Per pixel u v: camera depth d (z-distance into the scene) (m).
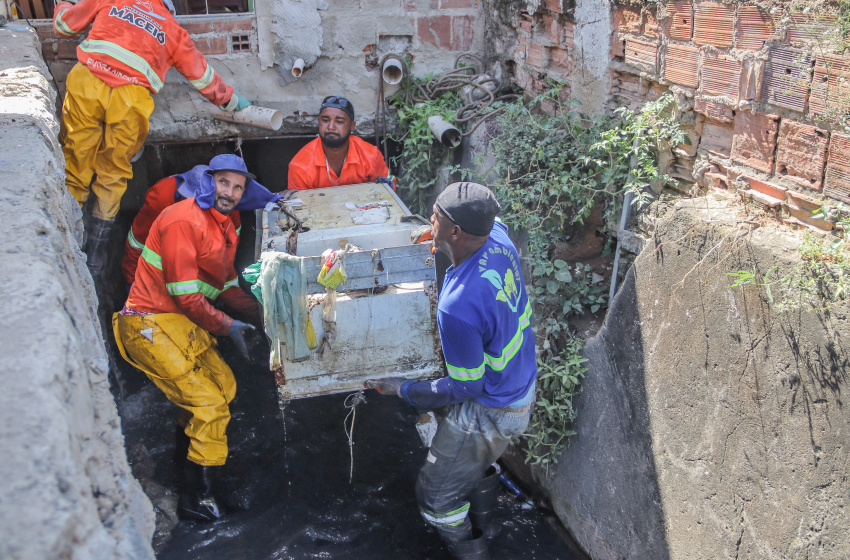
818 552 2.04
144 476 4.07
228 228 3.79
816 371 2.01
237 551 3.55
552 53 4.04
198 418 3.61
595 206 3.48
